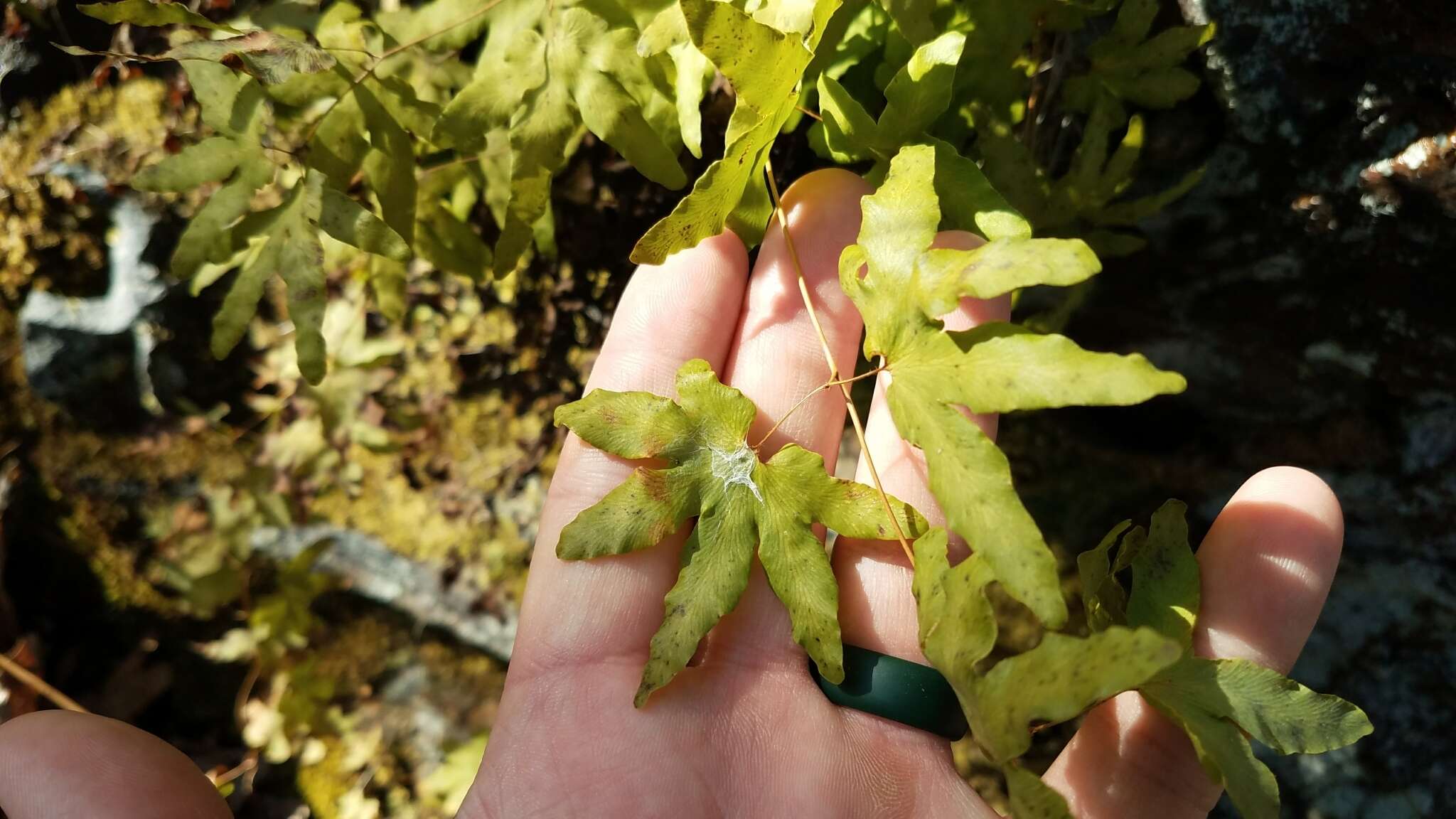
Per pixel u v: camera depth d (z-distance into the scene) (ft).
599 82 0.47
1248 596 0.44
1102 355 0.35
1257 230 0.58
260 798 0.79
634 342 0.50
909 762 0.44
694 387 0.46
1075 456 0.68
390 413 0.74
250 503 0.79
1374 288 0.56
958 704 0.44
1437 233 0.53
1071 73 0.60
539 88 0.48
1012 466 0.69
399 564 0.78
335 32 0.56
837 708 0.44
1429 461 0.59
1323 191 0.55
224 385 0.79
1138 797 0.45
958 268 0.37
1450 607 0.61
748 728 0.44
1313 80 0.53
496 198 0.60
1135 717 0.45
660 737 0.43
